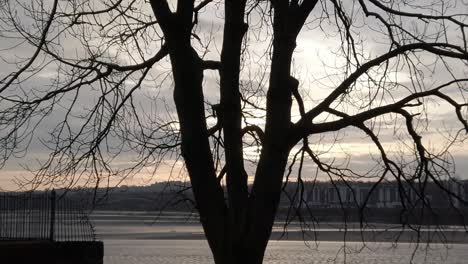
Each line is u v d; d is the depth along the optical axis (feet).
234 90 26.40
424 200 27.73
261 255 25.31
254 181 25.84
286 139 25.79
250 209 25.36
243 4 26.37
